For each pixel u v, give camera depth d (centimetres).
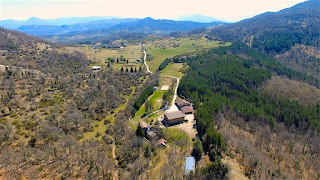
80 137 11500
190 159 9250
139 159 9425
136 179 8388
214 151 9719
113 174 8594
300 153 11888
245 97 17125
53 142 10531
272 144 12119
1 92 13988
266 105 16188
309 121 14325
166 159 9562
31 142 10300
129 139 11050
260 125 13612
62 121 12338
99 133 11969
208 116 12356
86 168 8675
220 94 17288
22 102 13550
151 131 11744
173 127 12606
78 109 14262
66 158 9131
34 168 8494
